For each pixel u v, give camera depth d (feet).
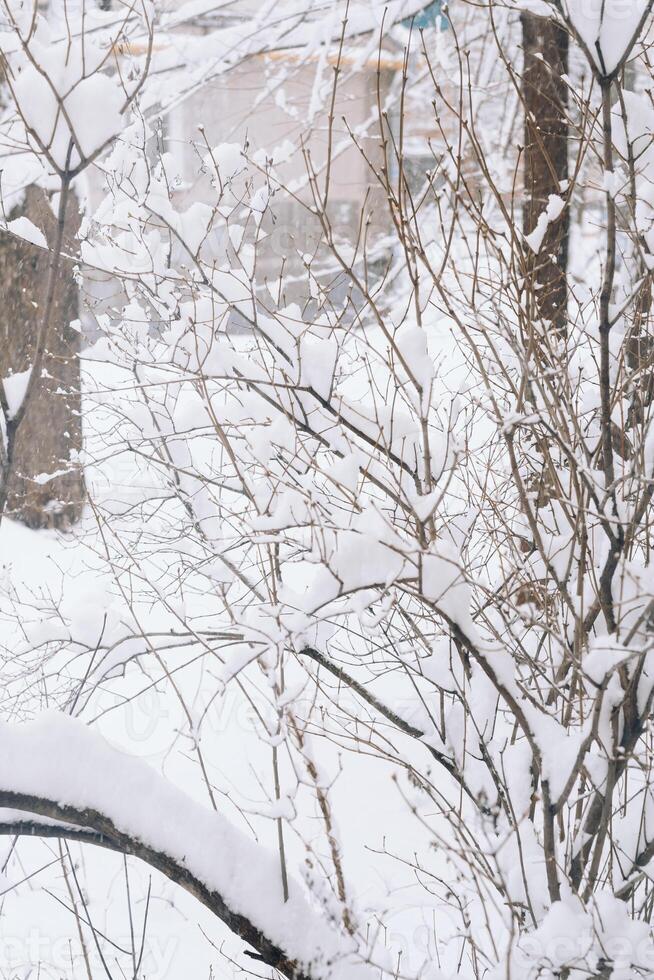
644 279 8.44
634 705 8.36
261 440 9.52
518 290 8.71
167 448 11.69
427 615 11.14
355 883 14.05
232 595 16.26
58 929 14.14
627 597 8.82
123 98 8.42
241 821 16.26
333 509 10.02
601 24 7.27
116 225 11.44
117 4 22.36
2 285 21.24
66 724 8.64
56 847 16.48
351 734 10.30
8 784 8.27
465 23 23.00
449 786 16.49
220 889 8.38
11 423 8.46
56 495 23.81
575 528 8.35
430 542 8.59
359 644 18.12
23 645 16.28
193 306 10.65
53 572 22.66
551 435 8.67
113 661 12.25
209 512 12.37
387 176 8.27
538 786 9.58
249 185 11.22
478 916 12.10
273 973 10.62
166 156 12.01
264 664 9.58
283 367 9.94
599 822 8.64
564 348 9.72
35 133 7.85
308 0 21.94
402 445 9.87
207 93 27.37
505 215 8.61
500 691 8.38
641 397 9.24
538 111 18.78
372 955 8.73
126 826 8.39
